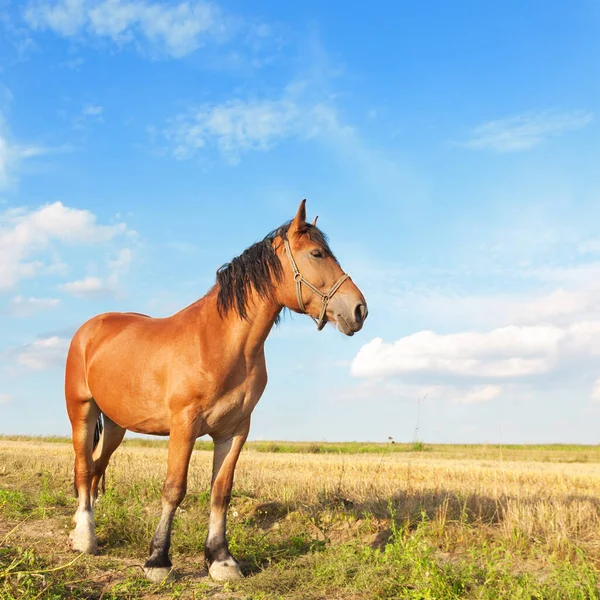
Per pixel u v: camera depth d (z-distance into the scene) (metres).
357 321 5.25
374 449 30.81
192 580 5.25
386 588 4.88
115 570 5.36
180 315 5.79
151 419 5.62
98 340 6.33
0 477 10.77
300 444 32.31
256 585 5.03
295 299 5.42
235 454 5.65
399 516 7.16
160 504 8.31
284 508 7.76
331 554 5.69
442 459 22.33
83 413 6.51
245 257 5.48
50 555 5.64
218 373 5.24
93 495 6.82
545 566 5.52
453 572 4.83
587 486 11.88
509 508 6.92
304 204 5.47
